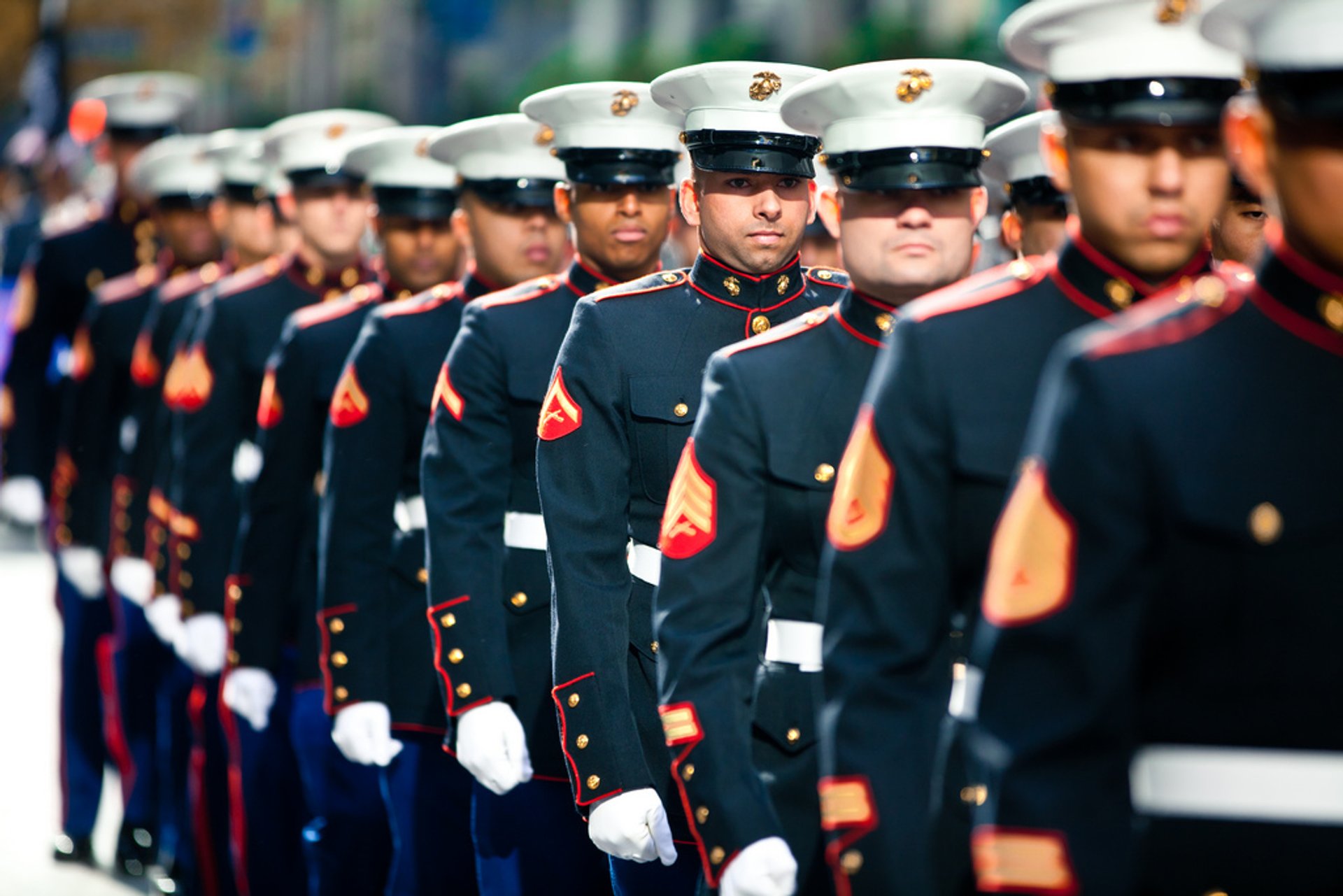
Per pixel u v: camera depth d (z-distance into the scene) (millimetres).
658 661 9086
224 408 17203
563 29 48625
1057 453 6195
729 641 8992
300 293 17469
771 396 9047
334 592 13789
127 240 23844
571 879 12219
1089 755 6102
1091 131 7457
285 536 15484
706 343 10945
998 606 6312
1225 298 6301
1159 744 6262
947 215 8922
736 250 10828
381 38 49156
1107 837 6051
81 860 19719
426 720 13562
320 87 49094
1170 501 6027
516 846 12242
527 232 13625
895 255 8898
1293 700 6086
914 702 7668
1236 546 6000
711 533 9016
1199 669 6137
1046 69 7598
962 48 26531
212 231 21516
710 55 37406
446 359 12969
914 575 7699
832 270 11688
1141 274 7785
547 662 12273
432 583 12195
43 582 32781
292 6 48875
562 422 10969
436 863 13539
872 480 7766
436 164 15086
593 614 10680
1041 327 7809
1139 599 6098
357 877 14648
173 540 17406
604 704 10547
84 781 19844
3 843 20016
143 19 48250
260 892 16031
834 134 8969
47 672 26625
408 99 49156
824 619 7914
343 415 14023
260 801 15992
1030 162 10891
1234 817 6172
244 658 15508
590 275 12570
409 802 13625
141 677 19500
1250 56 6039
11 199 35625
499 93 45969
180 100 24172
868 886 7566
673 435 10852
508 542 12477
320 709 14961
